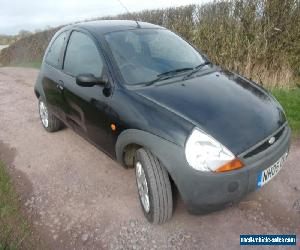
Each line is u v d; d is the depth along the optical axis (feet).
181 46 12.83
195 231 9.41
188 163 8.12
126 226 9.78
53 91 14.42
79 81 10.61
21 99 24.25
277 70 23.34
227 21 25.14
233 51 24.64
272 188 11.04
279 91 20.98
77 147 15.07
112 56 11.07
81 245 9.23
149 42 12.15
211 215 9.96
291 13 22.53
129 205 10.70
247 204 10.34
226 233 9.28
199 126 8.41
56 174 12.89
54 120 16.29
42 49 66.28
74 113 12.96
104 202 10.94
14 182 12.51
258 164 8.41
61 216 10.41
